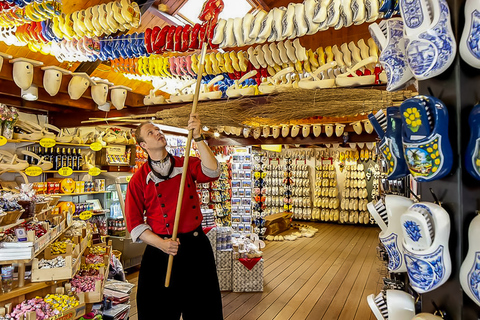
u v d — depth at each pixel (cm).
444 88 91
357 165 1159
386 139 107
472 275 78
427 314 85
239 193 755
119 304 322
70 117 474
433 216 84
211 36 287
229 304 441
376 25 113
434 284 84
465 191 85
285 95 239
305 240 888
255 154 935
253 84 401
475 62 81
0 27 318
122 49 339
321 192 1205
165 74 410
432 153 86
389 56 106
